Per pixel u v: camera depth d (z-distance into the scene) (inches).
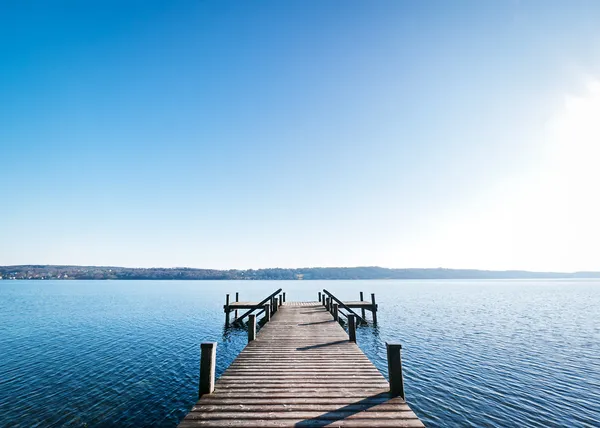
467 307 1679.4
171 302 2089.1
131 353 698.2
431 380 508.7
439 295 2760.8
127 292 3486.7
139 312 1489.9
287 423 192.5
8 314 1408.7
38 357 664.4
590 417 376.5
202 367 242.1
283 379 271.3
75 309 1626.5
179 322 1166.3
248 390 245.8
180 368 584.1
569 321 1159.6
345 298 2284.7
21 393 455.8
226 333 943.7
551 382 496.4
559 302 2037.4
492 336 870.4
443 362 613.3
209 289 4320.9
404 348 730.2
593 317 1278.3
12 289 4217.5
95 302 2079.2
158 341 826.8
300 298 2290.8
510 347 741.3
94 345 780.6
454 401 425.1
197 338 866.8
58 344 792.9
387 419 197.9
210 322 1168.8
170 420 377.1
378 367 586.6
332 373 287.7
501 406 408.5
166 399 438.0
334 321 619.8
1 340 844.0
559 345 763.4
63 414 388.2
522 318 1240.8
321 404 220.2
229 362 632.4
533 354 674.8
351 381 266.4
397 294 2864.2
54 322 1161.4
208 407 214.8
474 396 441.7
